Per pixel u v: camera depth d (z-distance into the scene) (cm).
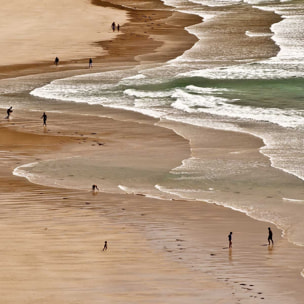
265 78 18062
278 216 8319
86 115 14438
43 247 6950
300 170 10312
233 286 6038
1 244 7006
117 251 6912
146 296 5744
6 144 11969
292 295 5844
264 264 6631
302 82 17550
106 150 11644
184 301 5659
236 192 9350
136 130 13100
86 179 9938
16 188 9394
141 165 10706
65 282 6003
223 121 13775
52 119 14050
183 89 16875
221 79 17950
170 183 9788
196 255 6875
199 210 8531
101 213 8312
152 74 18812
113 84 17650
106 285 5969
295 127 13150
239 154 11288
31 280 6019
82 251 6875
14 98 16338
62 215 8181
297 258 6812
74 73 19400
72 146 11900
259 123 13538
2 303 5469
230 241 7119
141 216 8238
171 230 7712
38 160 10988
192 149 11688
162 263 6612
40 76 19088
